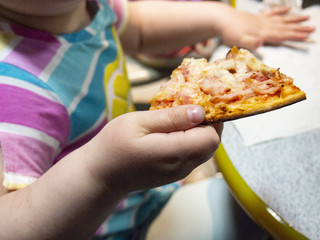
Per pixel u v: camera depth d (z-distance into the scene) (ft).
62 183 0.86
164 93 0.80
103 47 1.38
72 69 1.20
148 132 0.76
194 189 1.43
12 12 1.11
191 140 0.73
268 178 1.07
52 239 0.91
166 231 1.33
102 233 1.29
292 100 0.77
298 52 1.50
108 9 1.51
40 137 1.02
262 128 1.21
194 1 1.95
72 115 1.15
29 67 1.07
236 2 1.93
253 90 0.77
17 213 0.89
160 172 0.78
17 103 0.99
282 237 0.95
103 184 0.84
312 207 0.99
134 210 1.36
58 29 1.23
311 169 1.08
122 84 1.44
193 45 1.95
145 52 1.86
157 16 1.77
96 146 0.82
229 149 1.17
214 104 0.76
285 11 1.76
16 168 0.95
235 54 0.86
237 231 1.28
